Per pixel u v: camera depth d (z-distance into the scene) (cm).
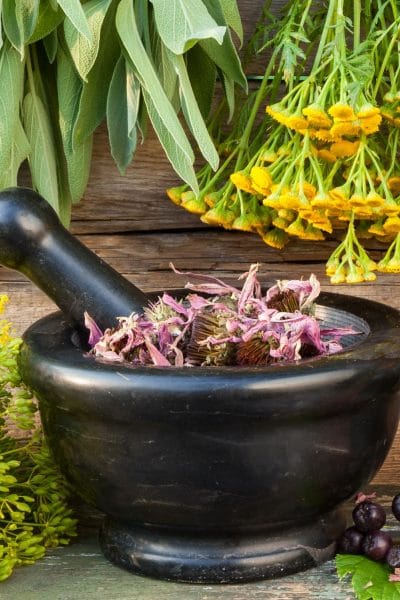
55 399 64
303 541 67
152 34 71
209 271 78
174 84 71
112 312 67
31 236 67
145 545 66
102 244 78
